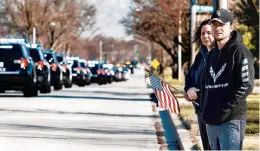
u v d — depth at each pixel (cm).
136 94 5675
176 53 10412
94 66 8719
